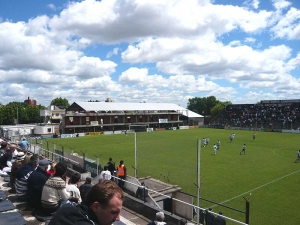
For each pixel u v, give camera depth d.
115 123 92.38
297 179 26.83
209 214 10.72
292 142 57.66
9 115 103.62
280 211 18.17
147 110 101.75
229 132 82.94
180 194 15.95
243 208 18.69
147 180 19.12
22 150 16.77
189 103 177.62
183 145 52.97
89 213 2.41
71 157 23.64
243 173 29.39
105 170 14.88
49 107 108.25
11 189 8.15
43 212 5.89
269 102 112.00
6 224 4.84
